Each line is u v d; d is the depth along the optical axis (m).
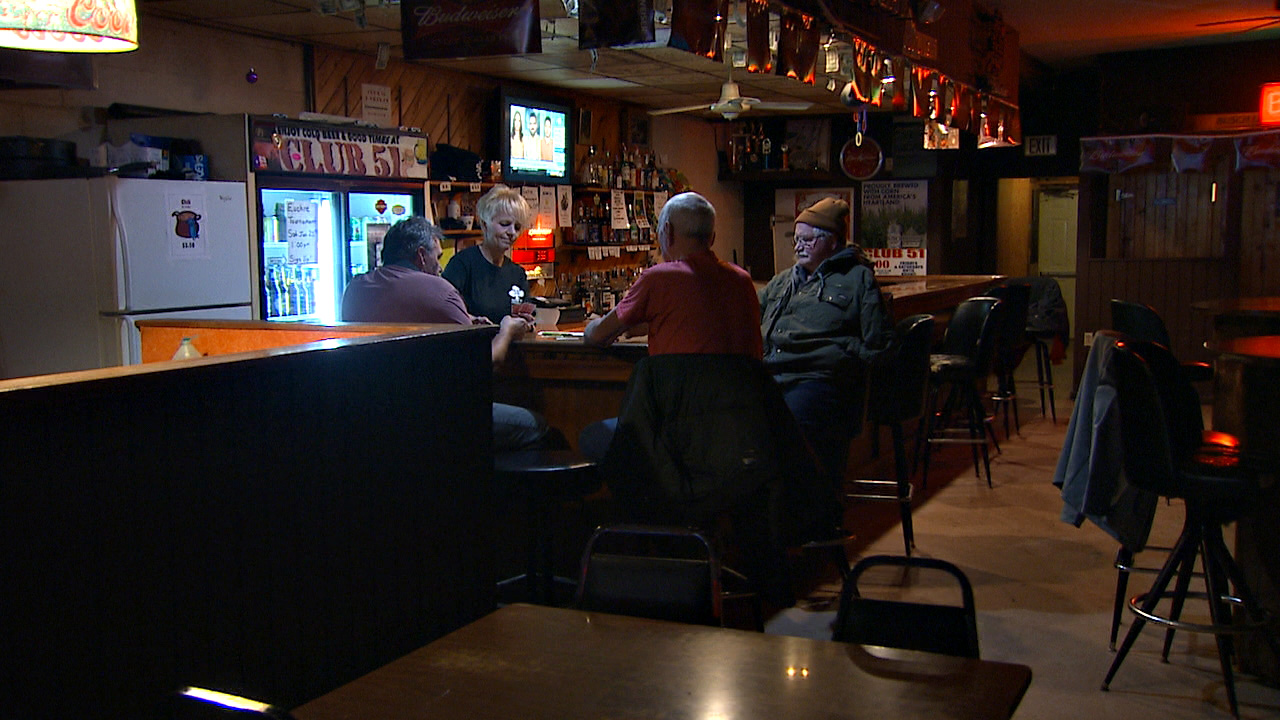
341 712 1.58
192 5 4.92
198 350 3.24
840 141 10.24
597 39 3.12
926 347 4.32
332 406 2.34
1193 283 8.41
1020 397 8.70
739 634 1.91
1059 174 10.17
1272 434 3.04
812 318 3.84
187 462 1.96
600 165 8.58
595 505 3.93
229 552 2.06
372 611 2.49
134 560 1.86
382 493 2.51
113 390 1.80
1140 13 6.86
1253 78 8.10
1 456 1.62
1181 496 2.92
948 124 5.68
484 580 2.96
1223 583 3.22
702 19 3.23
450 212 6.91
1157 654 3.38
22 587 1.66
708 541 2.24
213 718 1.36
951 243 10.29
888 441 6.15
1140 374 2.91
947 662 1.76
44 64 3.86
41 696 1.70
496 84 7.62
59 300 4.46
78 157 4.85
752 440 3.13
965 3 5.72
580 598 2.30
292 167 5.09
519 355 3.94
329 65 6.19
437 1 3.25
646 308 3.26
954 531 4.80
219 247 4.76
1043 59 8.85
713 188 10.70
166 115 5.19
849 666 1.75
